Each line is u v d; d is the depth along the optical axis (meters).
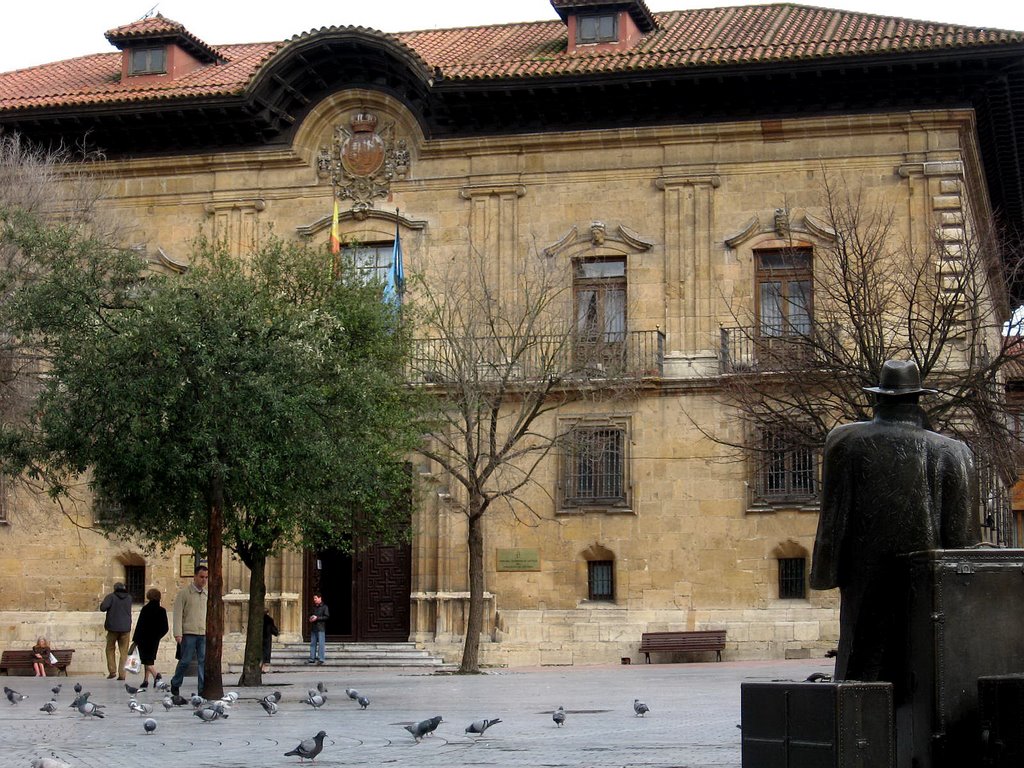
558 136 39.38
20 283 30.47
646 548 37.88
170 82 42.78
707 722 17.30
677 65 37.66
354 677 32.56
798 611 36.91
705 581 37.53
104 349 22.80
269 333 23.64
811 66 37.06
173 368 22.50
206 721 18.12
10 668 39.59
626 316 38.69
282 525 25.97
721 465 37.69
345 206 40.56
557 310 38.00
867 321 29.98
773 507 37.31
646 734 15.70
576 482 38.44
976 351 33.94
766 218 38.22
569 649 37.62
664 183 38.84
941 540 9.86
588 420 38.47
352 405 25.03
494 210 39.66
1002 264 36.88
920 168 37.44
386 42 39.19
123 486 23.52
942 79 37.00
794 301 37.38
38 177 37.50
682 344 38.28
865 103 37.84
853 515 9.92
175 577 40.19
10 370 33.00
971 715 8.96
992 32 36.69
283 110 40.78
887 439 9.88
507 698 23.16
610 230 39.00
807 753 8.93
